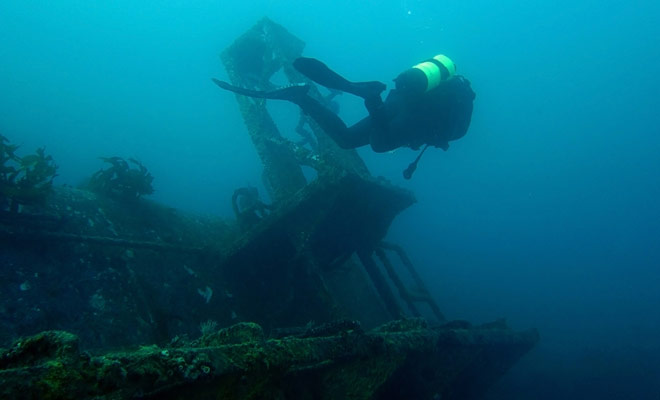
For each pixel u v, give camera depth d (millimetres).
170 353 1561
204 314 5348
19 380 1117
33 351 1312
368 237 6527
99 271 4520
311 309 5750
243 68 8195
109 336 4016
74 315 3906
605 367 13422
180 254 5820
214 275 5988
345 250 6535
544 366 13711
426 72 3686
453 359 5121
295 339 2334
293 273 5766
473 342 5207
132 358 1446
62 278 4109
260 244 5844
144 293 4777
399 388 3988
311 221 5457
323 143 6602
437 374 4727
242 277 6227
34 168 4402
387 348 3086
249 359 1875
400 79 3771
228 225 8016
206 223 7516
